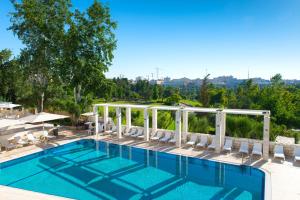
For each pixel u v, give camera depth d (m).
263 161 14.62
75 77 27.69
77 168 14.62
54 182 12.54
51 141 19.78
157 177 13.29
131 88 89.12
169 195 11.09
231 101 45.56
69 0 27.94
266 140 14.72
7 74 36.12
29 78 31.25
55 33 27.00
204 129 21.94
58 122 27.73
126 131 21.66
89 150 18.42
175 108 18.14
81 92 30.75
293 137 20.67
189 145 18.23
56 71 28.47
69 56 27.11
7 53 36.69
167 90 81.38
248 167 13.82
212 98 48.88
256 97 47.66
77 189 11.74
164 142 19.28
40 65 28.88
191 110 17.31
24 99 37.06
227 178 13.11
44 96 33.09
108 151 18.20
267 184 11.44
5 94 38.00
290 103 38.12
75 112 26.84
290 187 11.09
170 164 15.45
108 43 28.45
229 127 20.44
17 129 20.39
